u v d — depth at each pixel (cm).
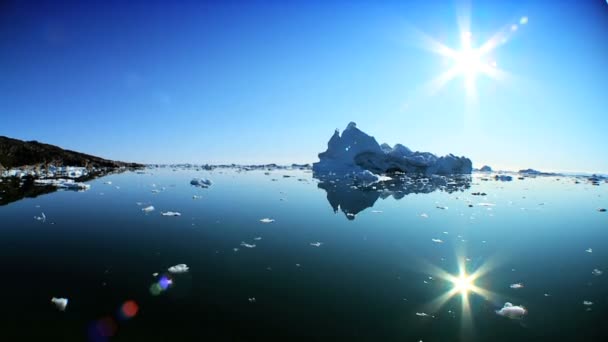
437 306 647
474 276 799
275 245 1009
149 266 814
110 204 1623
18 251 908
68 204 1602
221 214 1448
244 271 796
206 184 2617
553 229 1283
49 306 613
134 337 523
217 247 974
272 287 712
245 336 532
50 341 507
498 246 1043
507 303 651
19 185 2264
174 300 644
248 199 1897
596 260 921
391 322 585
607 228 1304
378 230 1216
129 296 658
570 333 563
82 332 533
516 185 3284
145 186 2450
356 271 812
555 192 2691
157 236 1074
